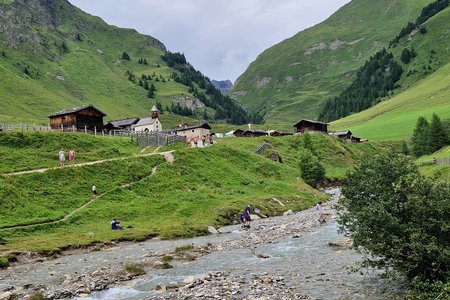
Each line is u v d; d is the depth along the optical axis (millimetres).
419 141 135250
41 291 27531
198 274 31047
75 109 112562
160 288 27016
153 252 40688
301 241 41844
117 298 25766
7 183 57062
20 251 39594
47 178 62844
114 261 37156
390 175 23984
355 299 22516
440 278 21516
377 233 22953
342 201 25812
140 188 68875
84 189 63750
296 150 152250
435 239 21141
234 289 25578
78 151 84250
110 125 138375
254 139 153500
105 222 54344
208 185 79438
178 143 106750
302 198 81312
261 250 38812
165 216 59750
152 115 179125
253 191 81500
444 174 67875
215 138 155875
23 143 79750
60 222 50969
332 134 189625
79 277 31000
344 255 33500
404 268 22953
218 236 50094
